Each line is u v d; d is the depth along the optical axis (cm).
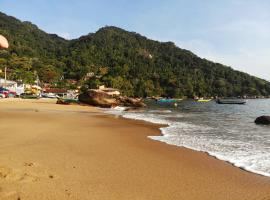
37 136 1606
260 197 784
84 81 17600
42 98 8712
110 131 2034
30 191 722
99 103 5975
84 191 763
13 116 2783
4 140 1438
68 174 904
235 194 804
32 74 13625
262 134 2000
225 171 1042
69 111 4072
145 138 1769
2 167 868
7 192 699
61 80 15800
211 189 841
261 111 5741
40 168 940
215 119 3362
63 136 1670
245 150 1418
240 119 3406
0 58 15650
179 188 839
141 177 930
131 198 739
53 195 711
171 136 1872
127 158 1191
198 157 1259
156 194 780
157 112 4750
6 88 8906
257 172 1030
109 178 898
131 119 3142
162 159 1203
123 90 17225
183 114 4312
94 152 1273
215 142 1650
